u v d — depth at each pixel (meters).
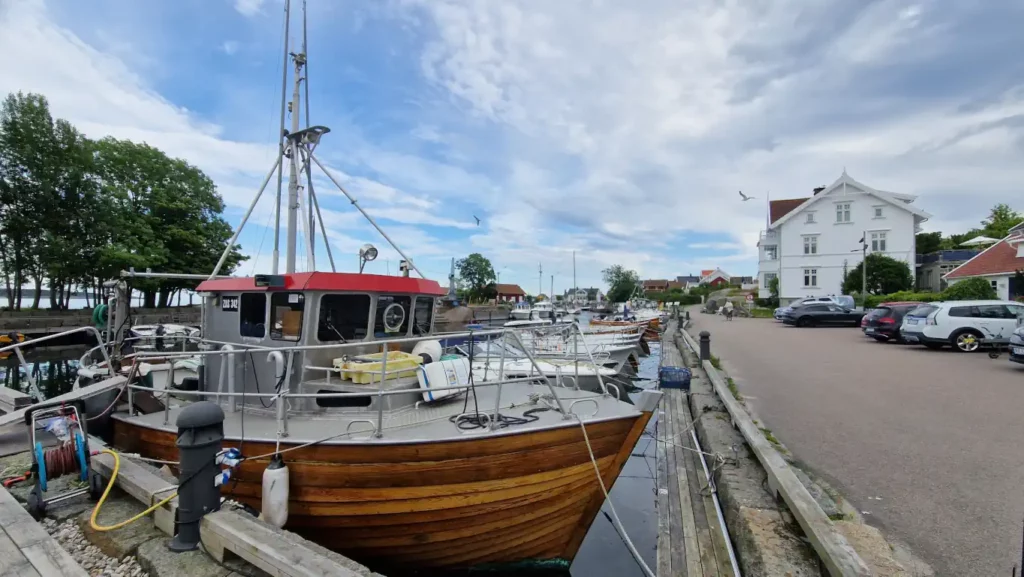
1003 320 13.77
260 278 4.86
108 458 4.70
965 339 13.82
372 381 4.57
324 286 4.72
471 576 4.46
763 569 3.43
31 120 28.55
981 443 5.96
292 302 4.88
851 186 36.88
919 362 12.31
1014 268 24.06
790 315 27.12
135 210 33.94
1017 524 3.98
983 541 3.73
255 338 5.16
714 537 4.44
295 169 6.44
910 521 4.09
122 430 5.29
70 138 29.92
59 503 4.32
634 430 4.39
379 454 3.82
